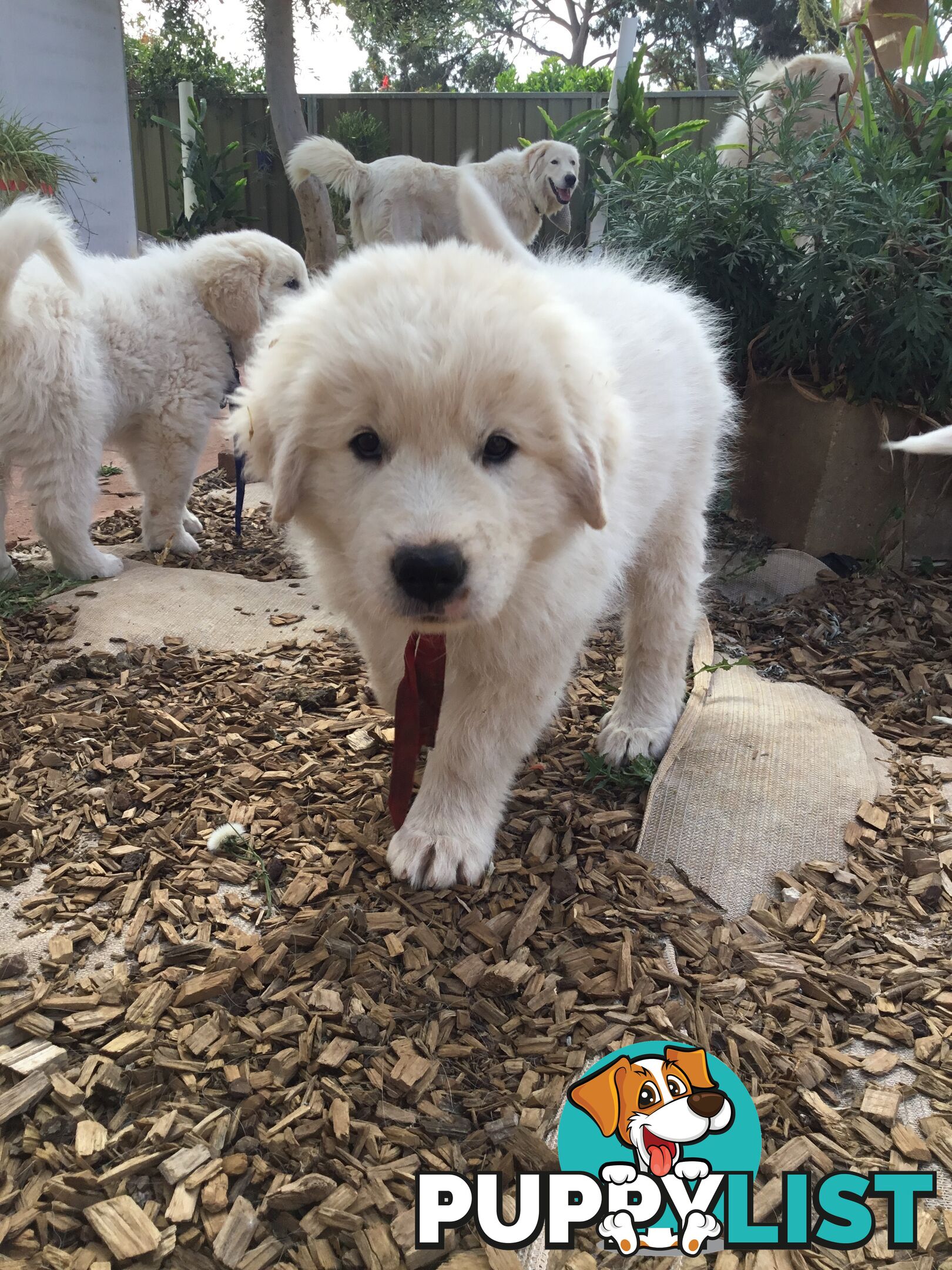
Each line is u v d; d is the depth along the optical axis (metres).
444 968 0.53
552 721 0.77
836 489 1.10
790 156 1.13
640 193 1.24
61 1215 0.41
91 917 0.56
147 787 0.67
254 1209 0.41
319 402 0.49
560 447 0.50
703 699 0.79
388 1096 0.46
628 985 0.52
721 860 0.62
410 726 0.58
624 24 2.37
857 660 0.92
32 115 2.17
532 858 0.61
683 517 0.73
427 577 0.45
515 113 3.44
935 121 1.12
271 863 0.60
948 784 0.71
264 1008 0.50
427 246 0.56
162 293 1.10
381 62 5.96
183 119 3.34
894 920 0.58
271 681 0.83
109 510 1.36
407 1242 0.40
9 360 0.93
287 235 3.67
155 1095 0.46
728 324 1.18
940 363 1.06
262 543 1.23
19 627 0.92
